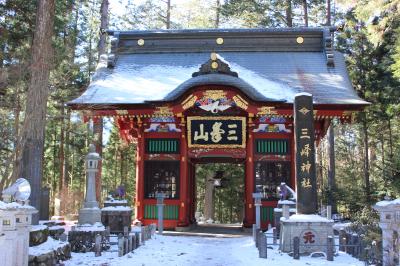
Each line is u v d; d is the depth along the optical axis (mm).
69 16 27516
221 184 30688
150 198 24562
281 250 15312
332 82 26359
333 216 24891
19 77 15727
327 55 28094
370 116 31141
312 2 41406
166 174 24797
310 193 15492
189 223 25531
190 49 29719
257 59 28609
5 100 17719
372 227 15312
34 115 14570
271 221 24000
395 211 11469
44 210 21375
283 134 24828
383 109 29938
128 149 45812
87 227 16219
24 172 14570
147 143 25156
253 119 24688
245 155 24766
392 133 34844
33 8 21609
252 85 25141
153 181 24781
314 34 29578
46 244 12570
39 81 14625
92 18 37688
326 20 40781
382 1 20109
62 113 30297
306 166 15625
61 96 28547
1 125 16953
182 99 23750
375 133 36000
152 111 24484
